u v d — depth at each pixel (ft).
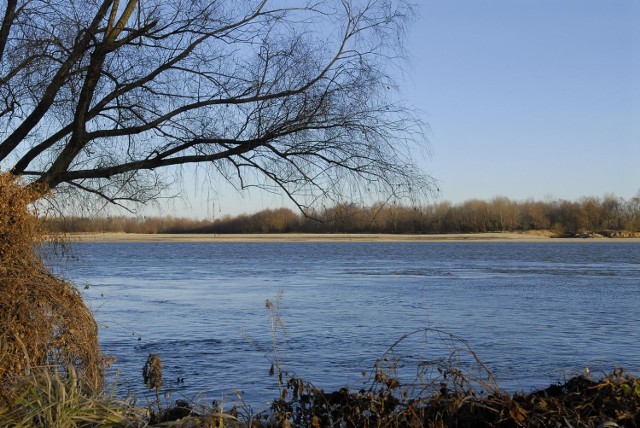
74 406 18.39
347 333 70.44
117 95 28.60
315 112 28.17
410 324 78.13
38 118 27.86
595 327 76.84
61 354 23.12
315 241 557.33
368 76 29.35
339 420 18.58
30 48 27.99
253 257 286.05
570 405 18.38
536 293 120.26
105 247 423.23
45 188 26.00
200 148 29.19
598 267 214.07
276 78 29.22
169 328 72.23
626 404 18.35
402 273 179.93
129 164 28.55
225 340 64.34
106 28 28.71
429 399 18.83
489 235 525.75
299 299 107.14
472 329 74.74
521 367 52.70
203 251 362.53
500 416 17.72
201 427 18.02
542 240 515.09
